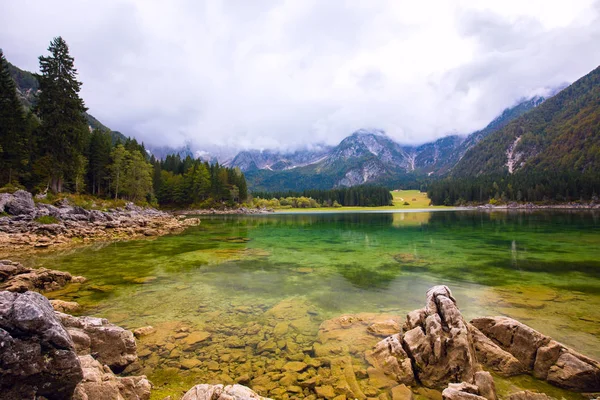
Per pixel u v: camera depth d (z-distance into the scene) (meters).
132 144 110.31
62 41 52.06
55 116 50.59
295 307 13.85
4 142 49.47
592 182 136.75
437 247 31.53
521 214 95.44
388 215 106.50
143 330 10.80
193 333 10.88
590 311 13.09
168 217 70.56
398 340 9.31
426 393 7.64
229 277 19.39
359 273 20.53
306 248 31.33
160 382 7.76
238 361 8.91
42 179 55.78
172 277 19.30
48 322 5.20
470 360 7.97
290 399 7.16
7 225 32.47
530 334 8.94
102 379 6.47
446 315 9.07
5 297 5.23
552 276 19.34
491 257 25.77
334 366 8.60
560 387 7.86
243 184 152.00
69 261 23.88
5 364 4.66
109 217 48.50
